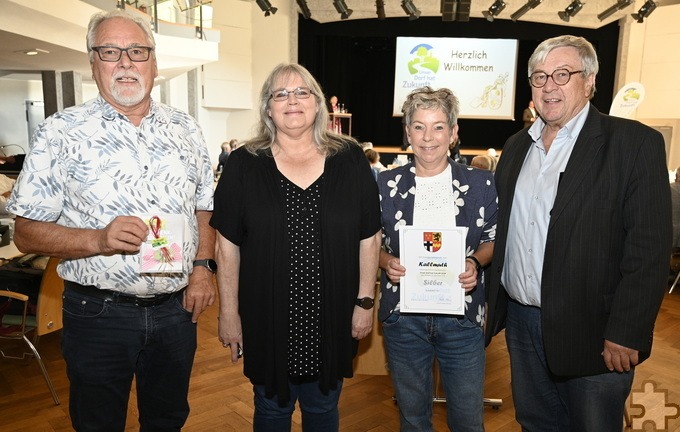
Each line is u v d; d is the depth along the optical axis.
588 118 1.54
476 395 1.67
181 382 1.70
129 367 1.57
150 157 1.53
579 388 1.57
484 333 1.79
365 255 1.65
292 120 1.53
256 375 1.59
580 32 11.05
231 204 1.55
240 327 1.64
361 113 12.51
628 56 10.64
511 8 10.66
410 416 1.74
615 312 1.44
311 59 11.48
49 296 2.66
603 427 1.55
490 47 11.62
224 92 10.62
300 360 1.58
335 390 1.67
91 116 1.48
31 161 1.41
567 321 1.50
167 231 1.43
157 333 1.59
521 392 1.77
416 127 1.62
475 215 1.67
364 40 12.20
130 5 6.13
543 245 1.56
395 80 11.89
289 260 1.54
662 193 1.40
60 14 4.71
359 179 1.60
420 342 1.71
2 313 2.84
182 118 1.68
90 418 1.55
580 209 1.47
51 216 1.46
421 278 1.62
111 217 1.47
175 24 7.46
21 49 5.24
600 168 1.46
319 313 1.57
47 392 2.74
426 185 1.69
